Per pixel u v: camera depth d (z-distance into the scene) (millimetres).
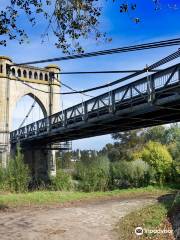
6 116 70250
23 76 73562
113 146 98688
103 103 32250
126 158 76875
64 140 55094
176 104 24844
